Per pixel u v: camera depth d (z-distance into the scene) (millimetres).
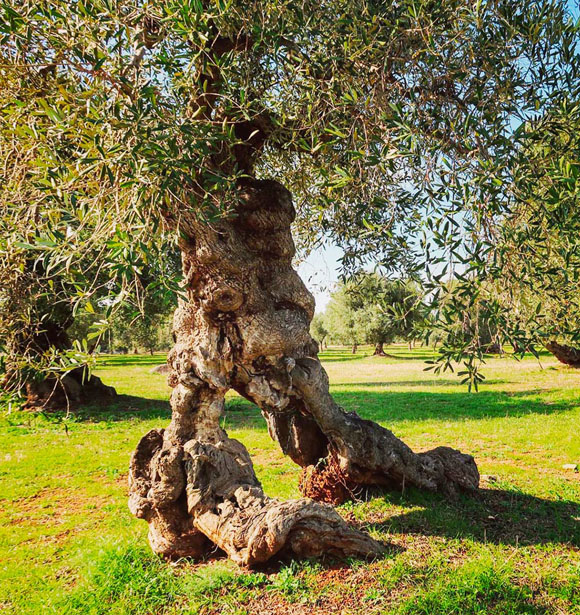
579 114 3004
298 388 5965
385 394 21078
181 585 4730
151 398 20672
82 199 3209
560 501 6848
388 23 3410
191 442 5395
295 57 3857
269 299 5613
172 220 4414
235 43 4461
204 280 5277
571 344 3137
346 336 53094
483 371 28641
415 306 2912
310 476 7098
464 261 2861
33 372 3977
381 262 3902
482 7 3246
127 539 6059
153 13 3357
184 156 3273
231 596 4492
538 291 3152
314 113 4320
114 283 3695
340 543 4977
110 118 3020
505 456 9719
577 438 10773
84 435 13352
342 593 4453
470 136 3174
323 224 6781
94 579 4918
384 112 3654
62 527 6863
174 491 5289
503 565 4859
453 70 3424
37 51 3555
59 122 3139
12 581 5195
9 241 3668
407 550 5270
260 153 5961
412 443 11102
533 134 2887
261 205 5645
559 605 4215
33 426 14312
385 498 6766
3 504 7934
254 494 5195
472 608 4156
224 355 5406
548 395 17719
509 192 2947
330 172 4922
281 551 5090
